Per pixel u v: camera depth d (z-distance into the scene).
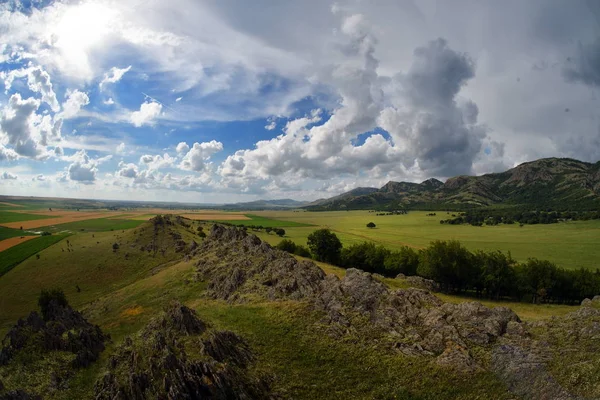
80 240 162.62
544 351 35.62
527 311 73.44
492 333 40.41
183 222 192.50
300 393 33.62
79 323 56.12
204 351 36.28
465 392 32.19
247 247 93.06
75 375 37.38
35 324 51.44
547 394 29.73
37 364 39.16
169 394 29.56
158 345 37.12
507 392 31.42
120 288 106.75
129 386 31.14
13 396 31.34
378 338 42.69
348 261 124.56
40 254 138.50
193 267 93.56
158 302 74.56
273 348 41.00
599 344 34.59
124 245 143.38
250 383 33.28
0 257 136.50
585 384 29.23
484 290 103.06
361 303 50.28
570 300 94.12
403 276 90.50
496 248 178.75
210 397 30.17
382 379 35.34
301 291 57.41
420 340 41.38
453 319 44.28
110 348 44.41
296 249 142.50
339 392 33.88
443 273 95.62
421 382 34.25
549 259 147.75
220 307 58.69
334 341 42.34
